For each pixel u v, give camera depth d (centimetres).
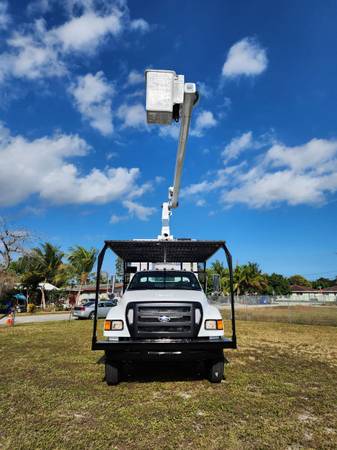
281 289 7462
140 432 364
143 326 520
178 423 387
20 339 1092
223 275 4959
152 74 598
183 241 592
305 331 1339
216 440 346
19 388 525
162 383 555
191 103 619
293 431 368
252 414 416
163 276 659
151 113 599
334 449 329
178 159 806
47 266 3719
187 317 525
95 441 343
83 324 1742
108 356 514
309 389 523
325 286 9862
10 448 330
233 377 591
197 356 516
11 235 2594
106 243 594
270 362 720
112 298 796
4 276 2945
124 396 484
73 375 605
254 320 1950
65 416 409
